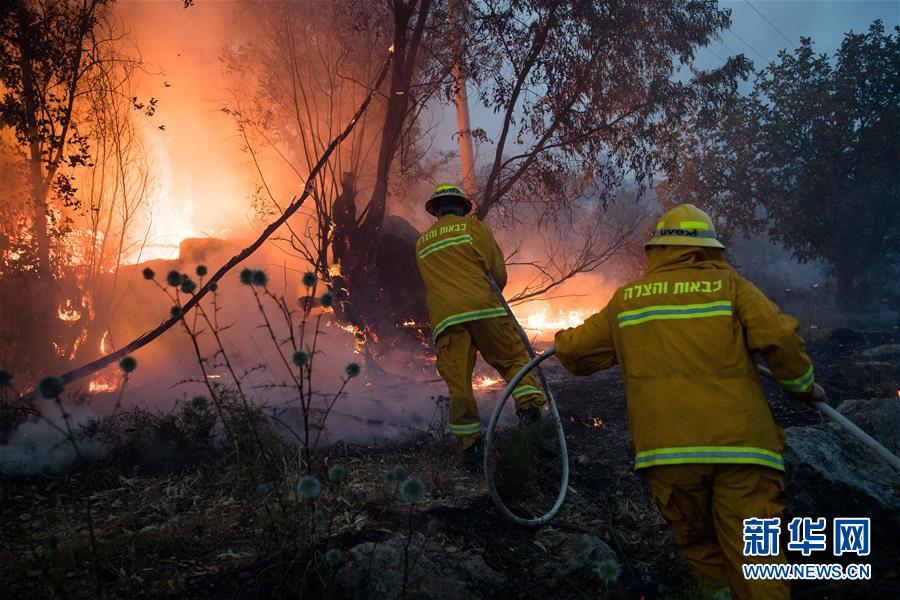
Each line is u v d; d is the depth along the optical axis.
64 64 6.41
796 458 3.94
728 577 2.66
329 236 7.81
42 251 6.49
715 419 2.62
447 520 3.75
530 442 4.49
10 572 3.16
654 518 4.04
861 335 12.09
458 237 4.85
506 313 4.75
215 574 3.19
